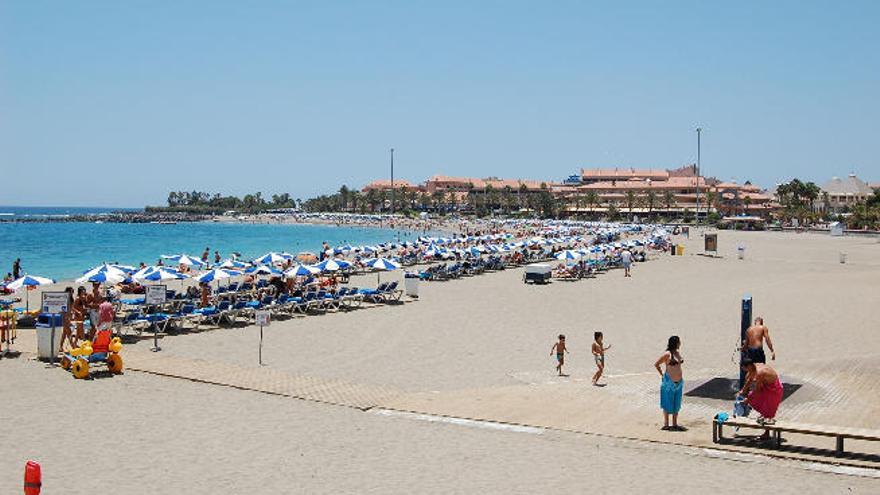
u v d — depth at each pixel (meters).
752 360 15.78
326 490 11.54
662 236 82.56
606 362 21.91
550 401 17.08
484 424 15.24
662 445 13.88
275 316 30.06
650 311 32.91
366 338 25.47
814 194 180.38
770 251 75.81
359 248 56.97
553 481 12.04
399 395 17.56
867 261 62.75
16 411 15.66
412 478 12.12
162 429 14.60
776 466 12.73
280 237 127.56
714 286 43.25
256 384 18.27
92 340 21.41
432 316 30.78
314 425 15.07
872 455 13.20
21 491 11.18
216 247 94.31
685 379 19.28
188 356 21.66
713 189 197.50
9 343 22.22
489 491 11.57
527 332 27.12
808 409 16.03
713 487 11.75
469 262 51.28
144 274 30.44
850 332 27.08
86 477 11.94
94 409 15.91
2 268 57.78
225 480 11.91
